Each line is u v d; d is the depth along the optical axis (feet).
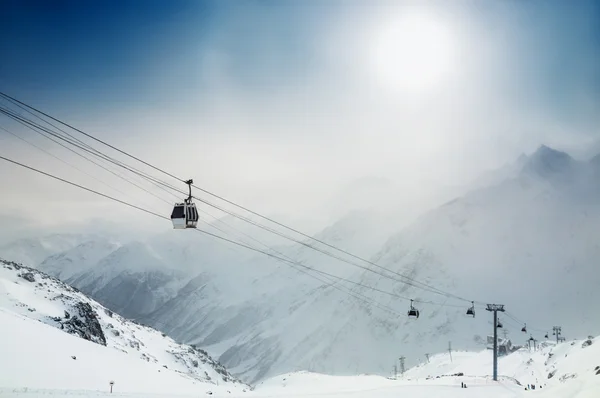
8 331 232.53
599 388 182.50
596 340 444.55
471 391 223.30
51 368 207.00
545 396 200.54
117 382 231.91
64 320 422.82
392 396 198.90
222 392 297.94
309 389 445.78
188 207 110.52
